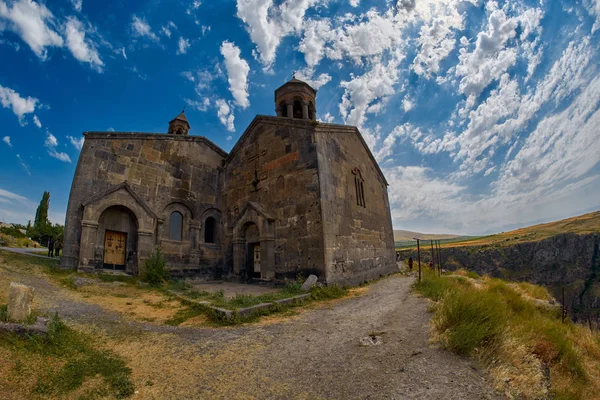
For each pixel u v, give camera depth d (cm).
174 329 764
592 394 566
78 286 1141
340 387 456
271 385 471
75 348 564
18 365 461
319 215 1471
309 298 1190
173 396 437
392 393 425
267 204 1739
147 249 1600
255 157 1888
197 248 1895
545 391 429
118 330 709
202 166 2025
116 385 459
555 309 1291
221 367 538
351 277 1617
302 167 1597
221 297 1081
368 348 611
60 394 421
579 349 811
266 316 920
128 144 1681
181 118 2628
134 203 1596
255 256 1748
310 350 619
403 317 825
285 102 2250
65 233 1403
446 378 455
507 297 1191
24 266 1245
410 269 2509
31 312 683
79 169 1493
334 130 1798
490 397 402
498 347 530
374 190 2295
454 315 632
